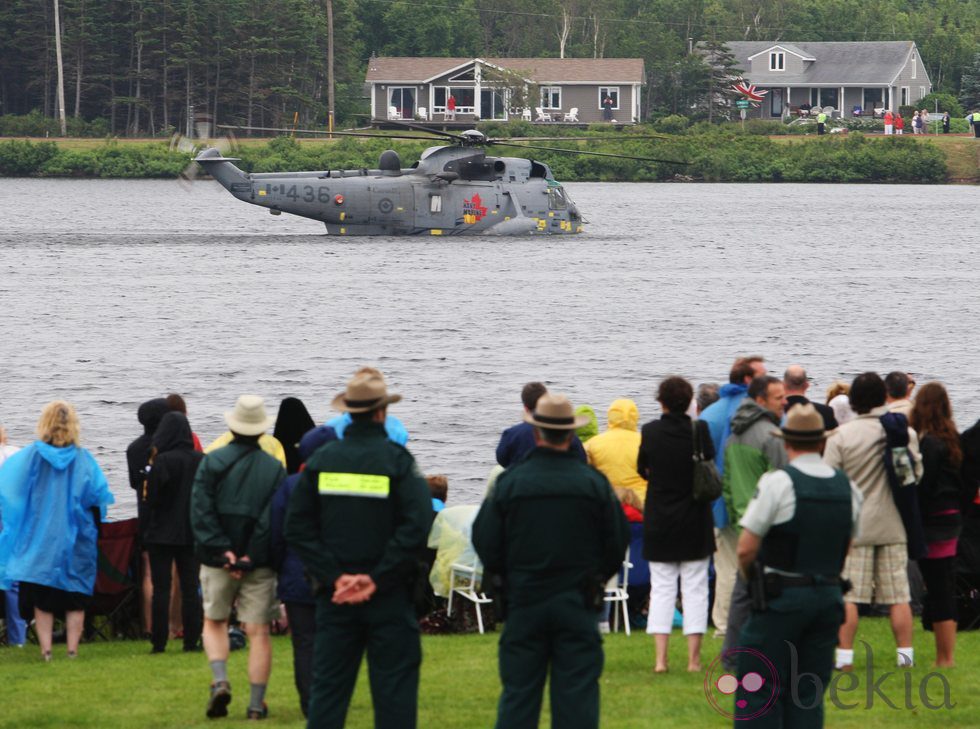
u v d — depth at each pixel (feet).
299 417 149.48
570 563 104.68
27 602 157.58
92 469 148.97
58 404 148.77
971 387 359.87
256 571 125.49
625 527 106.42
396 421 148.05
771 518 106.22
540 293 551.18
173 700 131.44
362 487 107.34
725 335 444.14
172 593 164.66
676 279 612.29
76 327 449.48
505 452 148.36
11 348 406.82
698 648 140.46
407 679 108.47
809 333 449.89
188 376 366.63
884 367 387.55
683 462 137.49
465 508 163.73
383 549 107.76
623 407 164.45
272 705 130.41
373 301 520.42
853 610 137.28
